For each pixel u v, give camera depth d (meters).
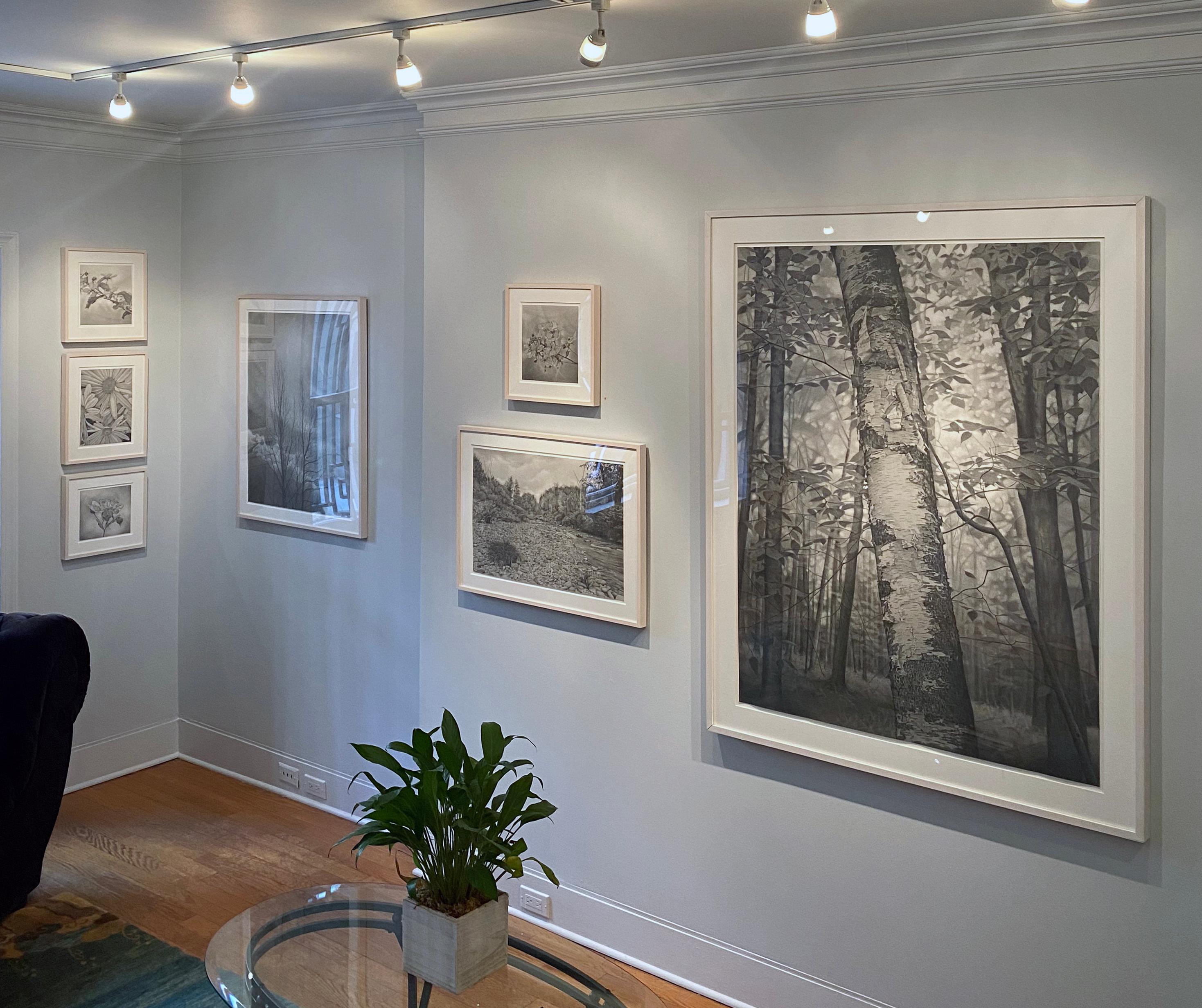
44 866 4.28
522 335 3.73
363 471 4.51
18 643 3.71
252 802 4.92
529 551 3.79
